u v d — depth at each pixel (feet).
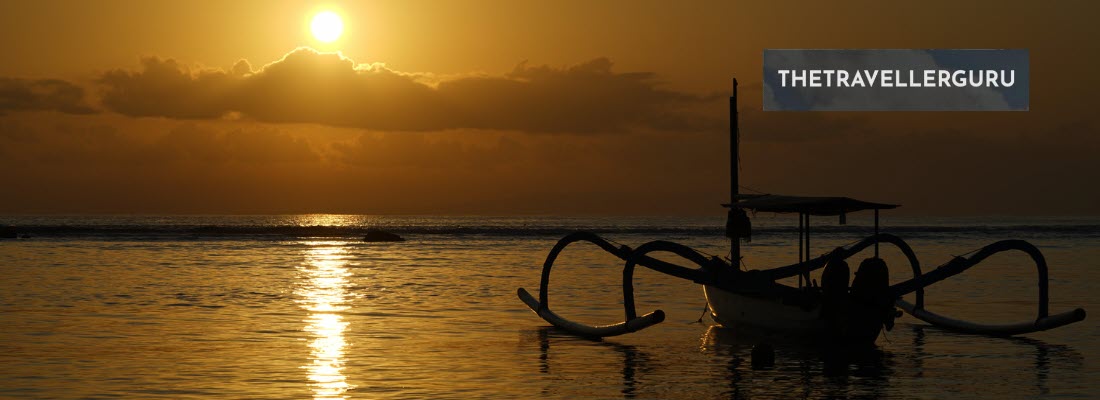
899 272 176.65
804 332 77.87
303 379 59.88
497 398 54.54
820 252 259.80
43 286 129.39
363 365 65.46
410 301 111.45
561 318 88.28
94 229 415.23
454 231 459.73
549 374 62.59
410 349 73.15
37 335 79.77
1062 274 161.79
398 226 635.66
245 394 55.06
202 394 54.95
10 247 252.62
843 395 55.93
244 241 308.19
